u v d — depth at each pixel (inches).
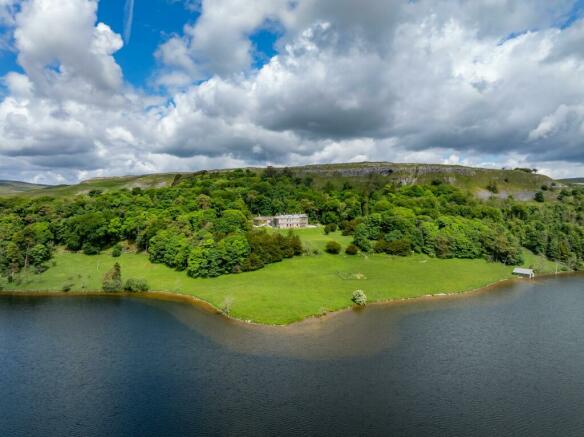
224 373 2613.2
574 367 2726.4
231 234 5526.6
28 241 5521.7
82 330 3422.7
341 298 4183.1
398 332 3341.5
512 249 6102.4
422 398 2315.5
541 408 2234.3
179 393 2386.8
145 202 7844.5
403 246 6077.8
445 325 3535.9
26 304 4195.4
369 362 2770.7
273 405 2240.4
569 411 2206.0
